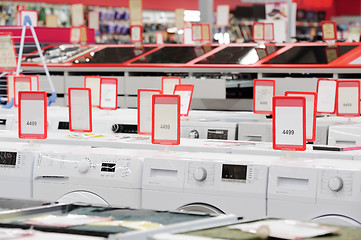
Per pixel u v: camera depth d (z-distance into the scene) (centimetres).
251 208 383
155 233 238
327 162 387
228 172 389
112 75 998
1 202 314
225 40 1279
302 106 401
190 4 1973
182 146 469
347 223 356
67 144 511
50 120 642
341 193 358
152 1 1877
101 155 429
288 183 375
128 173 416
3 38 771
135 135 557
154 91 481
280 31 1029
